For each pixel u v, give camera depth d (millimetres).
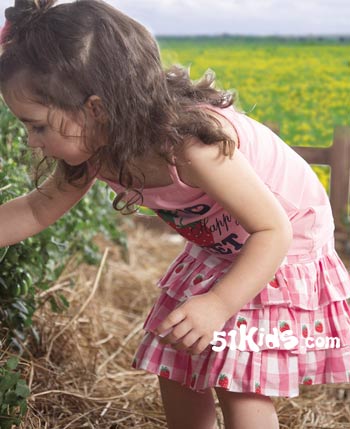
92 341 2936
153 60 1683
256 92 5008
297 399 2670
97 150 1682
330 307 1910
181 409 2002
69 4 1661
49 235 2523
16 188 2438
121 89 1624
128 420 2416
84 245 3172
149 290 3799
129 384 2721
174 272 1974
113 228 3559
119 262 4098
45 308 2807
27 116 1637
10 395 1840
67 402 2445
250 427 1807
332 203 4598
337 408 2646
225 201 1677
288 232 1688
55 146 1656
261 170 1848
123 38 1644
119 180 1689
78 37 1605
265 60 5125
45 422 2217
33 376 2453
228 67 5168
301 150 4613
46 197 1954
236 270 1651
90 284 3354
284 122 4898
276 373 1812
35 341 2645
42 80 1598
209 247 1897
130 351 3018
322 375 1896
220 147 1655
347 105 4914
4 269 2346
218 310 1631
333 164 4574
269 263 1652
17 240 1968
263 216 1669
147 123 1651
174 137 1637
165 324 1620
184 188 1739
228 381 1777
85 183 1883
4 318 2410
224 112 1805
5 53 1638
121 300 3643
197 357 1848
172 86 1771
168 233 4754
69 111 1610
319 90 4977
